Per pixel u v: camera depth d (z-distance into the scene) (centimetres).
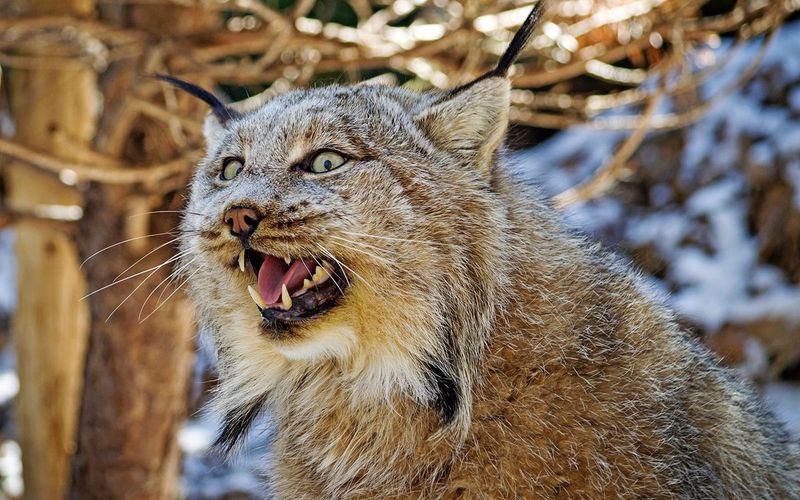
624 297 646
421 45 1029
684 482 584
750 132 1603
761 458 676
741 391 715
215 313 661
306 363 637
